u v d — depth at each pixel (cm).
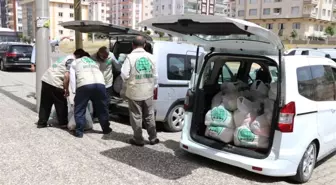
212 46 502
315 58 507
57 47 3938
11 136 589
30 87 1216
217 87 546
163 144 593
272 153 429
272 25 7412
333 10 7438
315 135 463
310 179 471
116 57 778
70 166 468
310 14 6769
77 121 598
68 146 552
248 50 466
